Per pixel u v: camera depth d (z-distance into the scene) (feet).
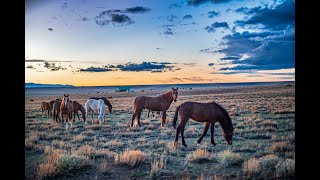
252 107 58.23
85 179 18.54
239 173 19.24
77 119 49.65
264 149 24.98
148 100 37.32
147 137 31.53
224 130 27.40
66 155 20.68
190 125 39.45
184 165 21.03
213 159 22.02
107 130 35.86
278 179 18.08
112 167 20.70
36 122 42.78
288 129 33.58
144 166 21.02
